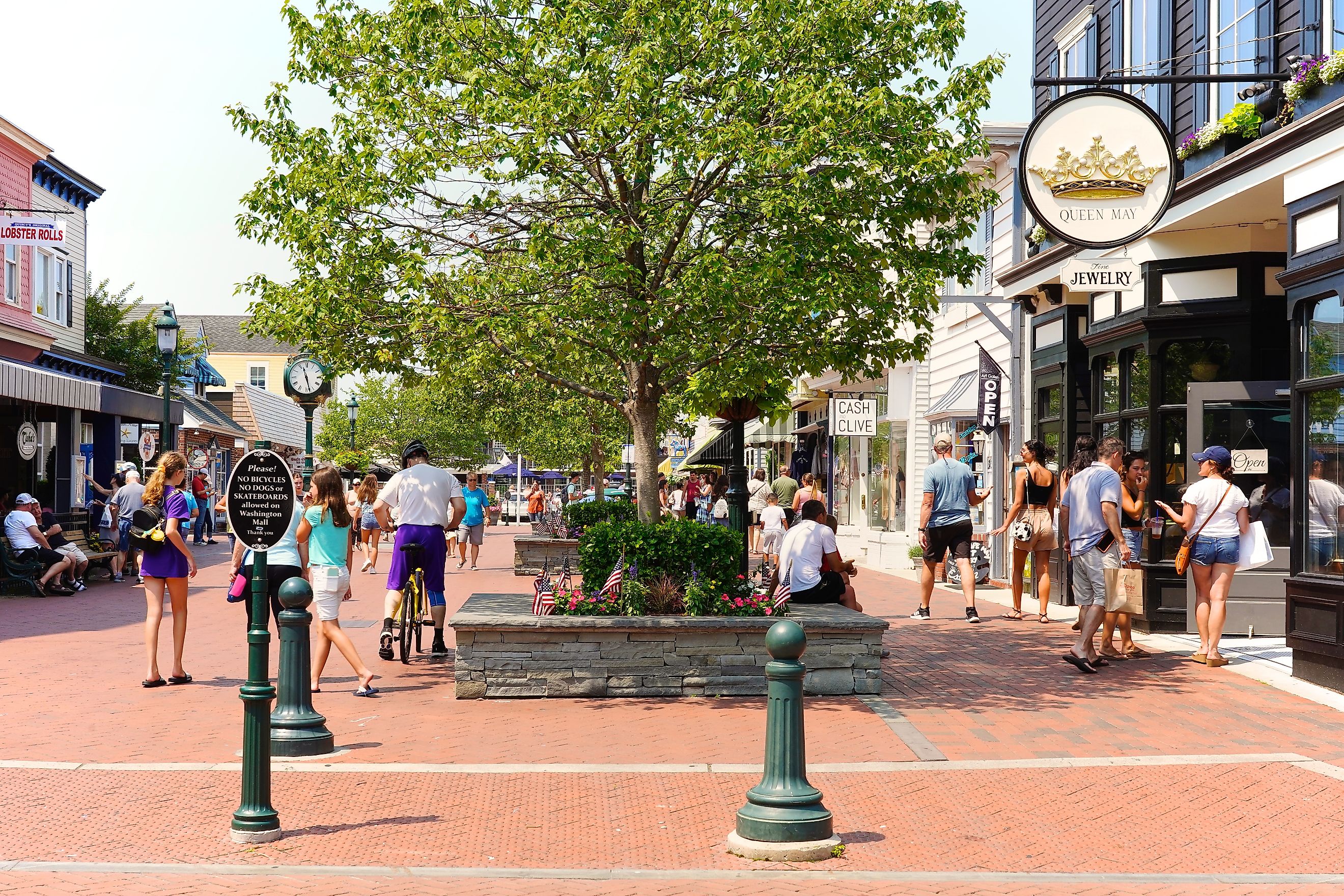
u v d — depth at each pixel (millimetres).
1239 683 10523
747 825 6113
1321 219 10297
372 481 24703
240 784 7352
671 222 11414
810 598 12000
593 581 10969
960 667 11508
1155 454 13969
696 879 5738
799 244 10766
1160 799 7031
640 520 12219
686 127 10828
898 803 6980
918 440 26797
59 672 11648
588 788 7293
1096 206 11844
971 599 14875
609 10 11000
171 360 24906
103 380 35500
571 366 14305
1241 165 11648
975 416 22109
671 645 10289
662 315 10766
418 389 60281
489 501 61656
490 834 6395
